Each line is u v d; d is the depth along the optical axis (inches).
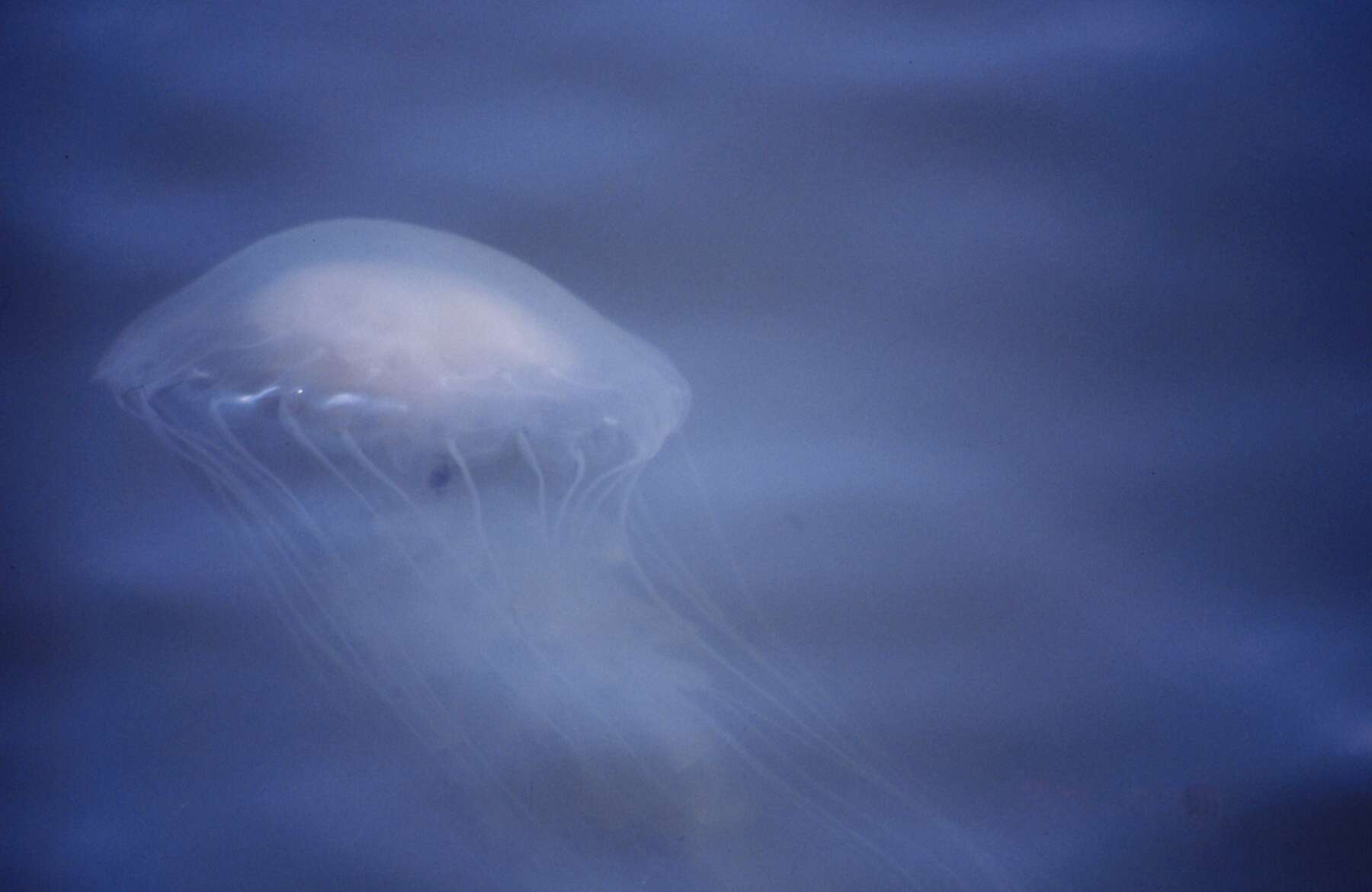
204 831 174.6
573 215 237.3
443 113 241.6
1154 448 210.8
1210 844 177.2
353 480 217.9
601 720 200.1
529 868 185.9
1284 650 192.2
